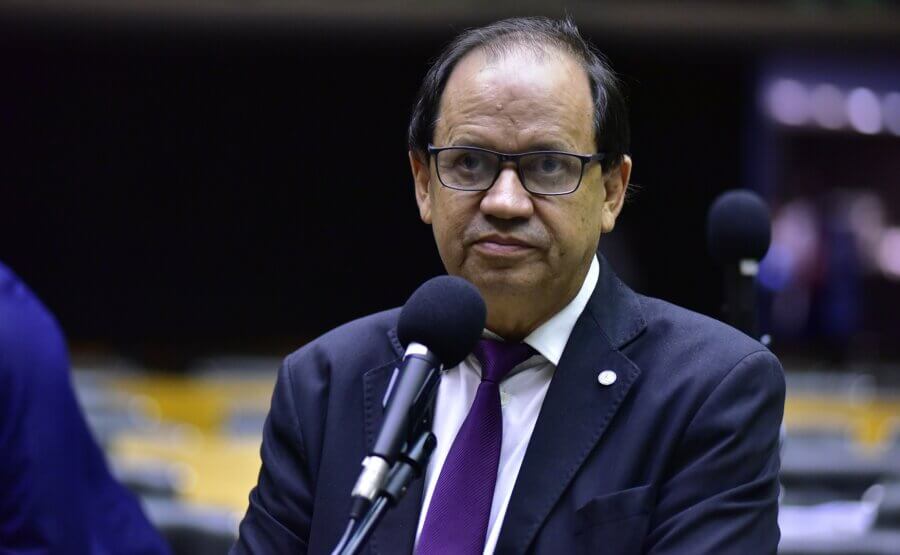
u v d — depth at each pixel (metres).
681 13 38.38
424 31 37.75
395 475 4.98
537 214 5.74
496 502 5.82
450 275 5.46
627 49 40.41
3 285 7.70
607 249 41.75
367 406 6.09
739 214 7.14
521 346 5.99
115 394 23.16
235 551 6.12
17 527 7.40
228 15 38.28
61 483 7.52
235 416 19.44
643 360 5.93
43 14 38.28
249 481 15.25
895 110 47.28
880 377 29.09
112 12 38.28
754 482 5.61
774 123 47.56
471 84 5.80
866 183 47.88
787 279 47.00
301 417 6.19
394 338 6.25
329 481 5.98
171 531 10.78
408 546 5.77
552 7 35.75
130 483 12.69
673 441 5.69
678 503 5.59
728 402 5.70
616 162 6.05
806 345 46.59
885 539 10.12
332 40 38.88
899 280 48.03
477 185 5.75
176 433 18.92
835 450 15.51
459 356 5.23
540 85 5.75
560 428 5.80
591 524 5.61
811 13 38.78
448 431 6.07
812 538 10.12
